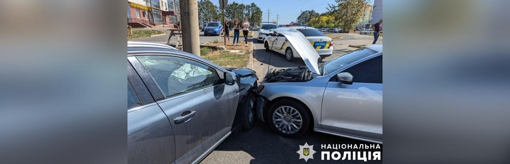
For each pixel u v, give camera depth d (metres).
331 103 2.48
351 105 2.39
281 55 9.25
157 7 31.44
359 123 2.39
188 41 4.83
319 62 3.19
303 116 2.68
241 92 2.77
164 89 1.79
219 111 2.31
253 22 57.19
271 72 3.61
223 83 2.49
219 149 2.59
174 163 1.79
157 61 1.82
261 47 11.99
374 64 2.38
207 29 19.12
